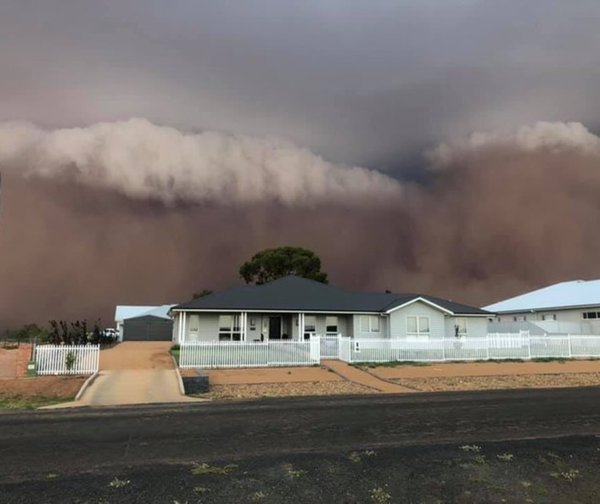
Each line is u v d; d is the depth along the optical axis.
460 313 35.41
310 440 9.05
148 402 14.66
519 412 12.16
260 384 18.88
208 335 33.19
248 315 34.31
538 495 6.35
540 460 7.63
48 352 20.50
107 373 20.41
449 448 8.30
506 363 26.45
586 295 46.72
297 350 25.05
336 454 7.95
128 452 8.20
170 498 5.99
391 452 8.05
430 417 11.47
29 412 12.86
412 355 26.88
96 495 6.07
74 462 7.56
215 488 6.35
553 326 42.66
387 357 26.55
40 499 5.92
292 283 37.81
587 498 6.31
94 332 37.75
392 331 33.59
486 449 8.23
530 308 48.91
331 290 37.72
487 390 17.25
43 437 9.44
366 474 6.92
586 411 12.31
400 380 20.17
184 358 23.53
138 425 10.64
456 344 27.64
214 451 8.23
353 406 13.37
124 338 55.16
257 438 9.26
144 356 27.72
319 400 14.80
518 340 28.69
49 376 19.64
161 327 55.97
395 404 13.70
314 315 34.66
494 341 28.33
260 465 7.34
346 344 26.31
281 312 33.38
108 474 6.91
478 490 6.44
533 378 20.83
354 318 34.41
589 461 7.66
